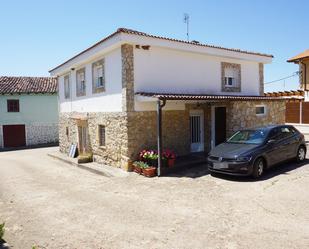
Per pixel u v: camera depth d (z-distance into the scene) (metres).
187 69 12.51
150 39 11.00
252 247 4.73
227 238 5.11
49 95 28.41
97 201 7.75
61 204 7.72
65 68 16.11
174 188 8.38
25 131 27.61
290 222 5.56
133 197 7.83
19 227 6.30
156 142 11.52
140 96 10.66
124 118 10.93
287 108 20.95
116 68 11.36
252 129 10.02
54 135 28.66
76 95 15.80
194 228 5.61
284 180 8.24
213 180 8.91
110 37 10.94
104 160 12.83
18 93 26.98
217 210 6.43
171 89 11.99
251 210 6.27
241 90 14.72
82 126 15.15
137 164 10.57
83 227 6.03
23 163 16.66
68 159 15.46
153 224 5.92
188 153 12.66
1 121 26.78
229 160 8.70
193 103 12.79
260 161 8.74
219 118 13.17
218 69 13.70
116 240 5.31
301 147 10.66
